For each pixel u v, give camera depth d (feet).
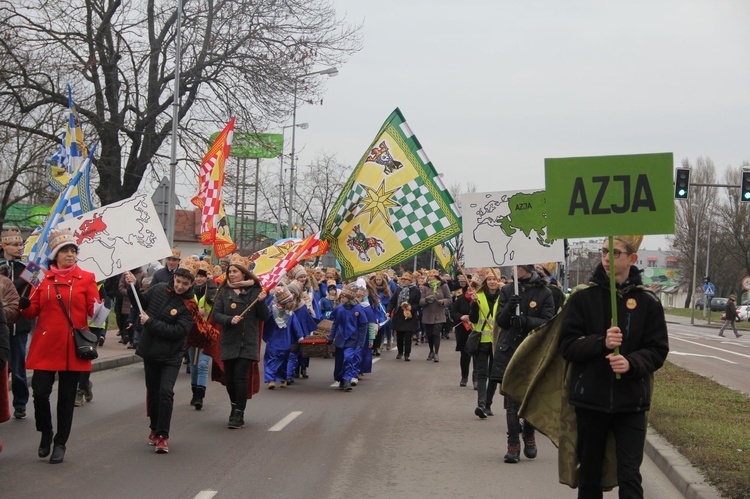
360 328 47.73
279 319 47.55
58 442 27.07
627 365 16.93
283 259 42.63
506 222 31.53
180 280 29.14
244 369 34.30
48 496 22.80
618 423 17.51
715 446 28.58
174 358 29.35
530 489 24.70
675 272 339.98
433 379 54.29
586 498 18.07
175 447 30.07
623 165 18.29
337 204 43.42
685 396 43.01
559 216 18.44
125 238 32.83
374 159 43.29
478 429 35.06
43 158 86.94
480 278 50.11
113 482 24.56
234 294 34.68
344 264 43.34
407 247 42.93
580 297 18.07
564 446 18.66
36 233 39.78
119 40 95.20
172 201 78.23
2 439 30.66
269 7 95.66
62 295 26.76
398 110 42.88
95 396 42.47
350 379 46.80
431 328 68.23
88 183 40.91
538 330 20.57
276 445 30.73
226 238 61.46
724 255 275.59
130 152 100.32
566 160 18.48
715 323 218.79
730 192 258.98
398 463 28.07
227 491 23.76
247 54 95.09
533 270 31.07
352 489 24.34
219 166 61.05
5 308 27.48
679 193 90.68
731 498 21.68
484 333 37.83
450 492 24.20
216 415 37.60
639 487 17.16
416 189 42.91
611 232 18.28
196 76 96.22
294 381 51.67
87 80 93.56
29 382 45.21
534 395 20.10
